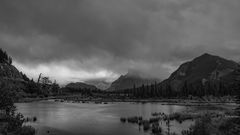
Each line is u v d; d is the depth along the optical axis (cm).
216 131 2844
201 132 2877
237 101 2792
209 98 15750
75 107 8838
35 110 7106
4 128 2911
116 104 11706
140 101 15562
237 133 2650
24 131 3052
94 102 13712
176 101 14575
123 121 4691
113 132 3512
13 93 3809
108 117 5388
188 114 5162
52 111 6862
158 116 5409
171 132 3369
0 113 3947
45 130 3603
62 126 4050
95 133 3472
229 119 3134
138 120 4694
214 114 4778
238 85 2750
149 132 3472
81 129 3784
